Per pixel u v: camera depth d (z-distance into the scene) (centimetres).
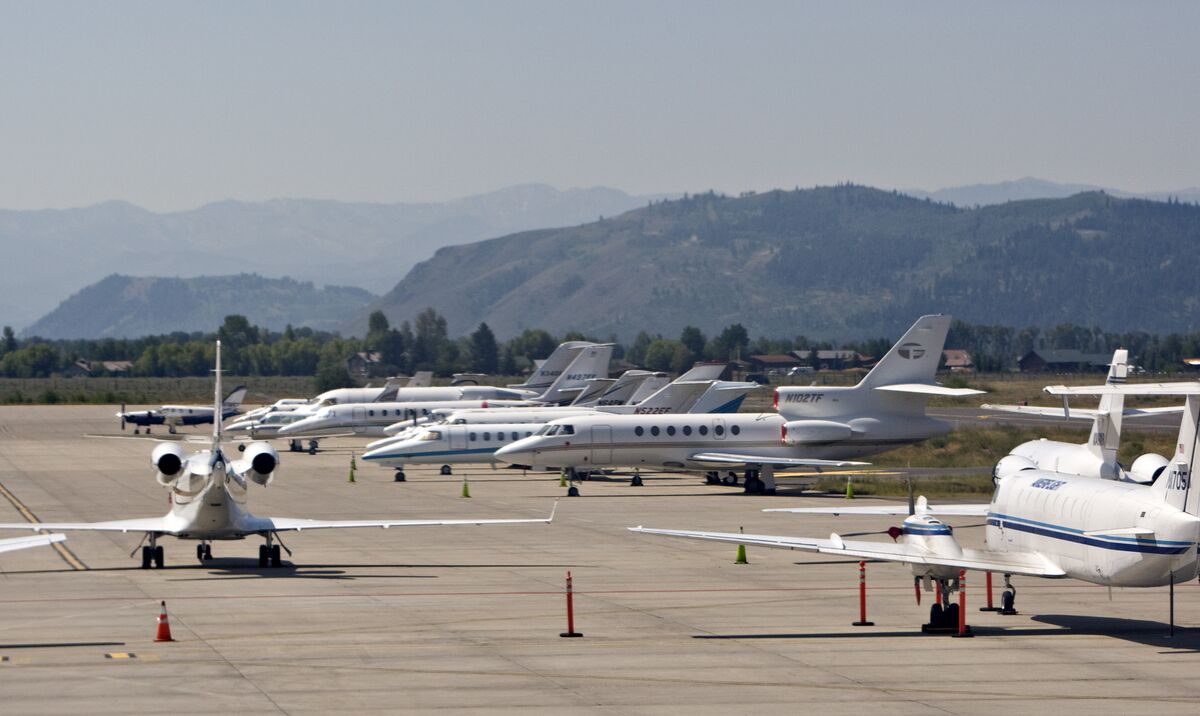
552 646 9069
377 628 9731
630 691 7694
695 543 15212
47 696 7506
